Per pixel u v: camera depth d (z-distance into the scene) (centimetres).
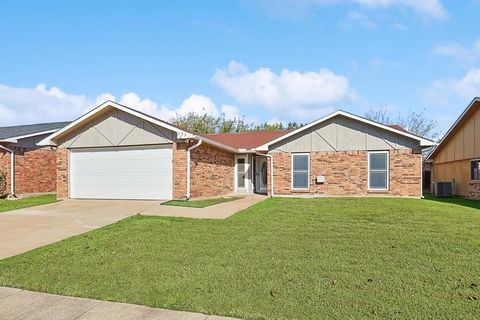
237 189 2027
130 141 1518
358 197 1577
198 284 495
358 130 1653
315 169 1703
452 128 1938
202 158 1590
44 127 2170
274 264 575
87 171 1593
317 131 1705
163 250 679
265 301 431
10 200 1642
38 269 583
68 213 1162
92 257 644
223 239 758
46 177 1991
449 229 821
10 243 775
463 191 1877
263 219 988
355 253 630
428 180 2644
